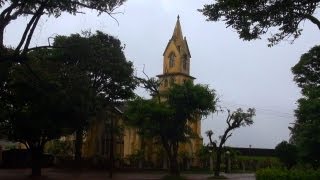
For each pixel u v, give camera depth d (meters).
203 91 46.81
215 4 17.75
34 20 23.77
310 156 36.75
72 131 42.09
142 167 68.81
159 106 46.66
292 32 17.69
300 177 24.81
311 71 39.19
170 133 47.75
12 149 62.38
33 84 32.53
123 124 63.19
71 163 63.12
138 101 48.81
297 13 17.06
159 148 68.00
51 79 33.72
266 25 17.52
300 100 38.38
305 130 36.62
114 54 58.56
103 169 63.25
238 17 17.52
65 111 36.34
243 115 59.59
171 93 47.09
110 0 23.89
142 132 49.19
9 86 32.22
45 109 36.00
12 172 50.00
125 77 59.56
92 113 49.19
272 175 25.64
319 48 34.28
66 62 40.50
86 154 67.75
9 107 38.34
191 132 49.69
